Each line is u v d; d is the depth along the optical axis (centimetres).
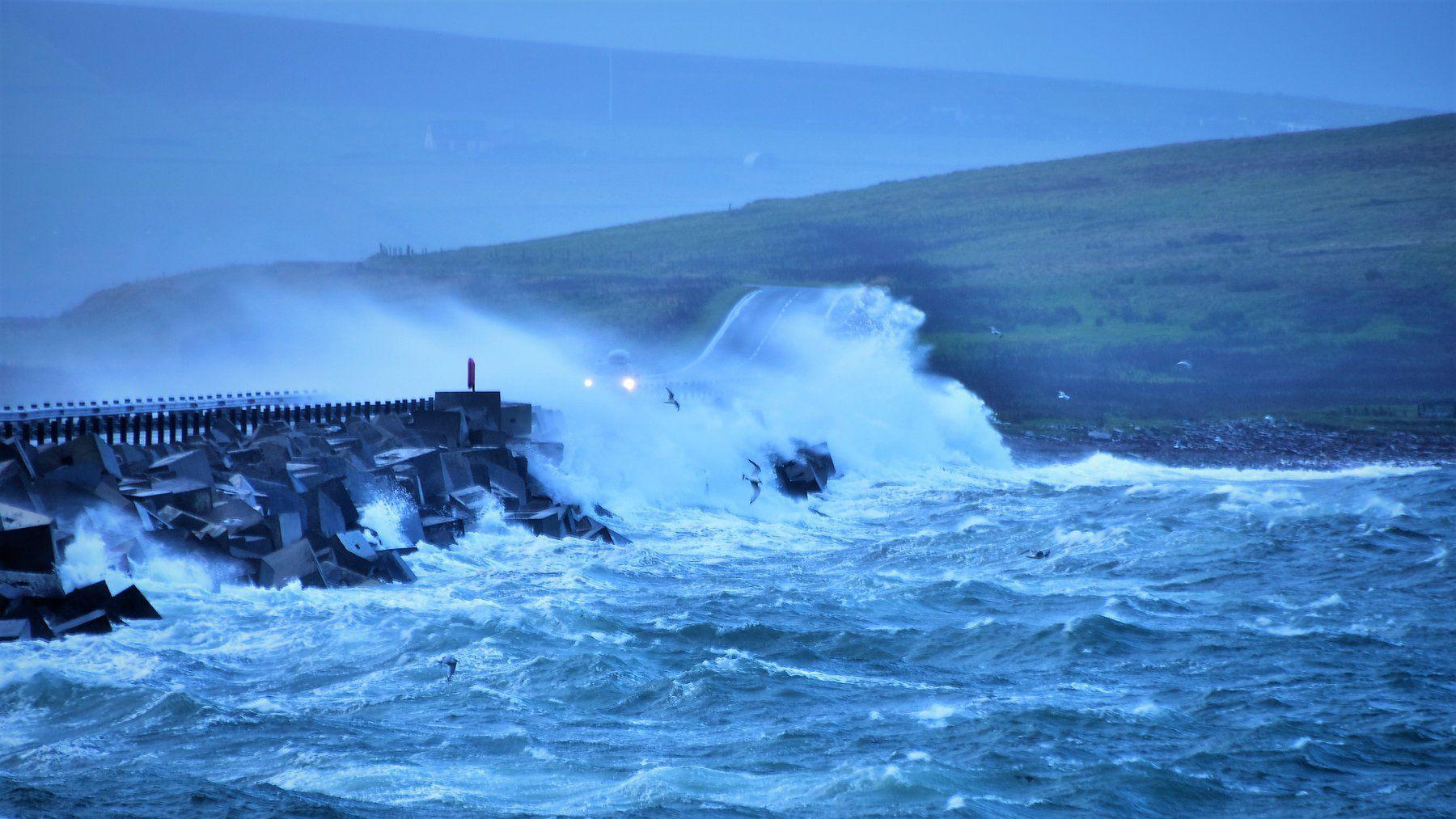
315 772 4650
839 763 4953
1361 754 5262
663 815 4353
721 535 10888
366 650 6341
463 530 9644
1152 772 4922
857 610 7669
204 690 5625
